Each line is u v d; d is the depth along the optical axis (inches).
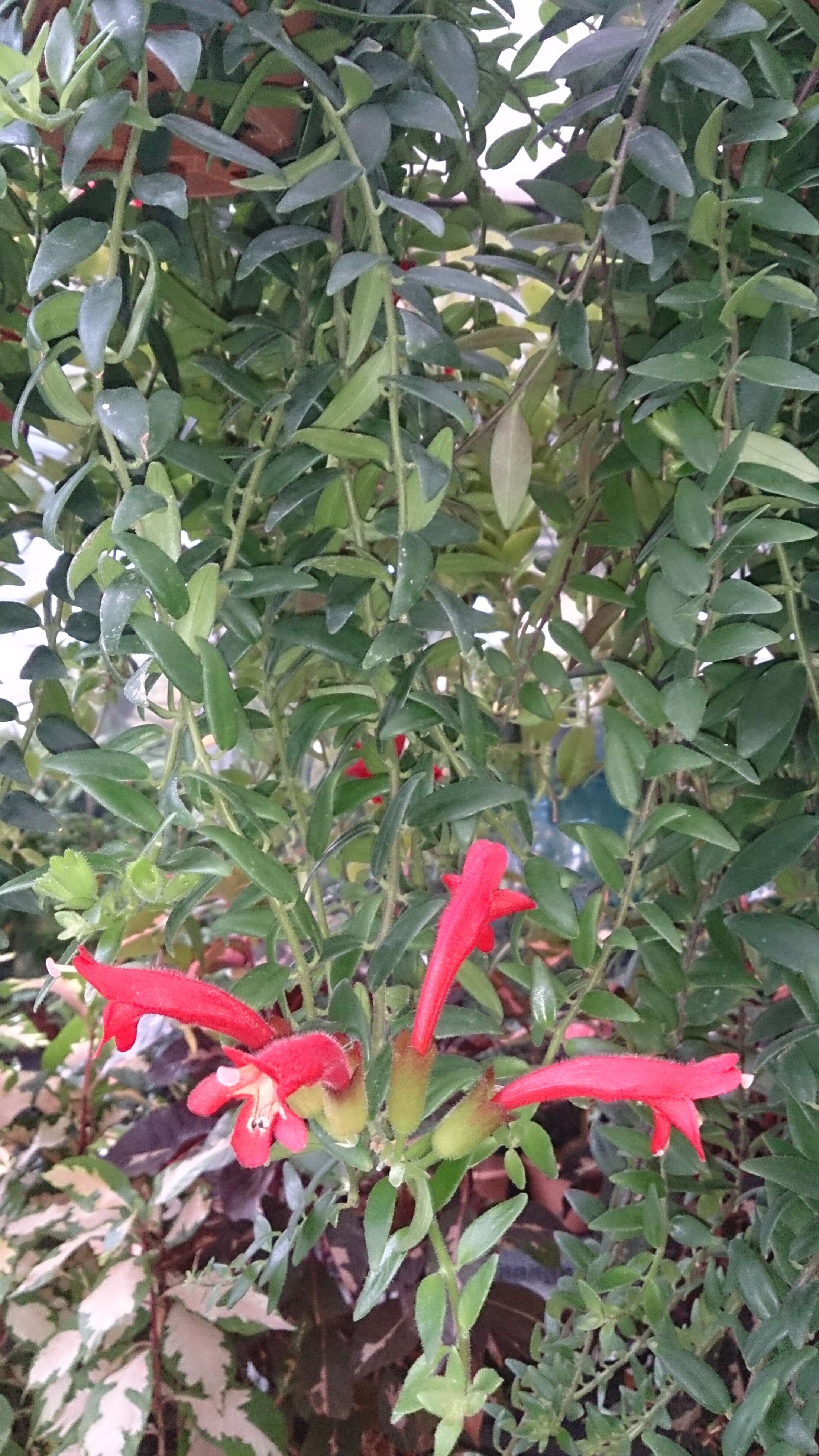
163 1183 48.8
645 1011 36.4
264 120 31.4
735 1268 30.3
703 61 26.3
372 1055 25.3
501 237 51.2
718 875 34.7
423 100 27.2
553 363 36.3
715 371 27.5
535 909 30.1
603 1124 46.8
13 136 22.6
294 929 25.9
